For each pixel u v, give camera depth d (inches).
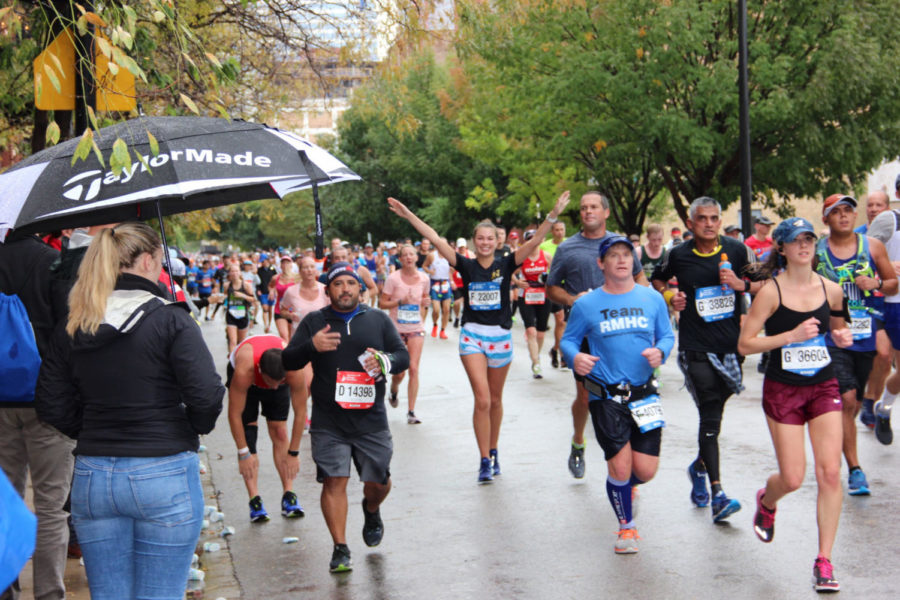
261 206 675.4
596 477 304.7
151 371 152.2
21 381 186.7
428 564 228.2
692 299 258.4
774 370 211.9
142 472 149.9
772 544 228.4
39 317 196.4
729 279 250.8
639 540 236.4
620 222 1309.1
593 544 235.8
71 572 233.5
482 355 303.9
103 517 151.5
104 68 231.8
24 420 189.6
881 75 855.7
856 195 1053.8
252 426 277.6
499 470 315.6
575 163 1132.5
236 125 197.2
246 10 505.4
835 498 200.8
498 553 233.0
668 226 1737.2
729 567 213.5
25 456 194.4
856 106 894.4
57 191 176.7
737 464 305.6
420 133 2021.4
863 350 275.9
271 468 349.4
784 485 210.5
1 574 77.4
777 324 212.4
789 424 209.9
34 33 287.6
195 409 152.5
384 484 231.6
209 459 368.2
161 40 384.8
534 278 532.1
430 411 446.9
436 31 465.1
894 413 380.2
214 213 668.1
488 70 1056.8
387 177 2281.0
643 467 226.2
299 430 281.0
